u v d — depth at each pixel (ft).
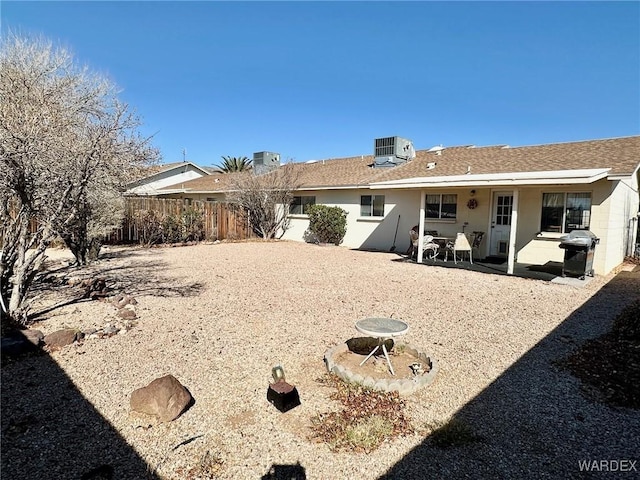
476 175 38.91
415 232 44.01
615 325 19.39
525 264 39.32
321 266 37.86
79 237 33.65
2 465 8.38
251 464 8.77
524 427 10.44
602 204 33.96
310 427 10.27
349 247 56.59
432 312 21.89
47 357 14.28
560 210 37.17
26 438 9.39
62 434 9.62
